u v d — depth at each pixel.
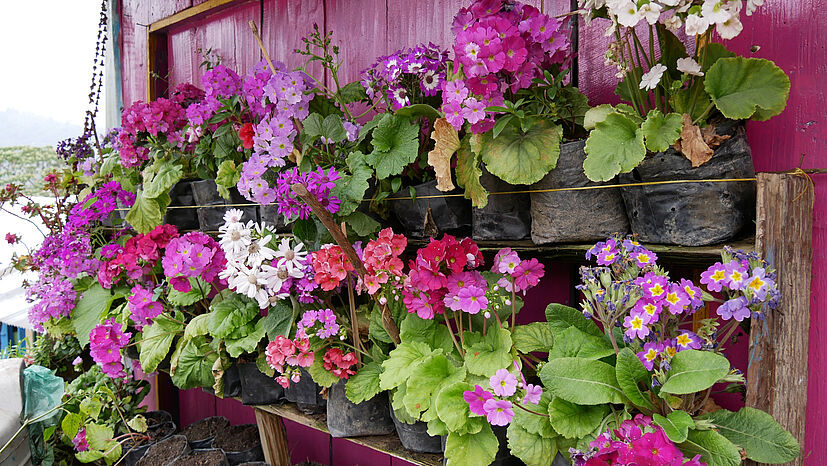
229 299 1.64
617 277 1.04
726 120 1.04
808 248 1.01
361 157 1.41
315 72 2.11
